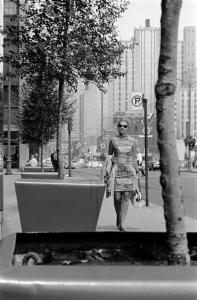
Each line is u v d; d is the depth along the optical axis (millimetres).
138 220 10969
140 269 2451
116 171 9398
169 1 3268
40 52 11930
